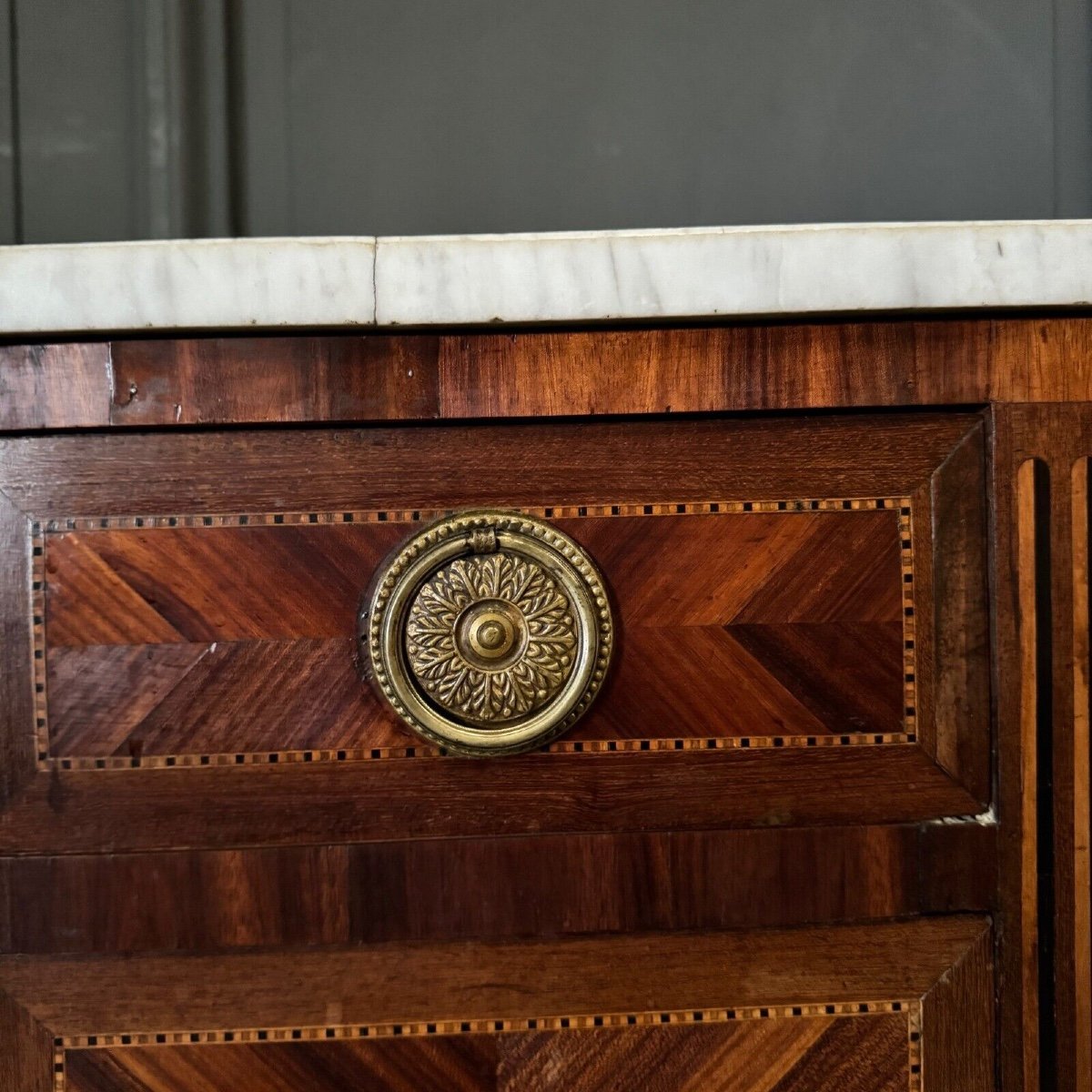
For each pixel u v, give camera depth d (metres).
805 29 0.68
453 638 0.39
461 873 0.40
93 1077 0.40
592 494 0.40
